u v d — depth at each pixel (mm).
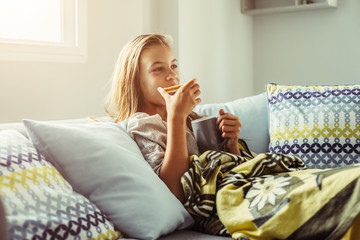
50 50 2070
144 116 1426
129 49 1563
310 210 991
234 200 1127
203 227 1196
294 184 1062
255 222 1042
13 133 1122
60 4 2182
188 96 1277
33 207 939
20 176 977
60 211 974
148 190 1122
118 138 1256
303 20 3312
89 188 1117
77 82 2221
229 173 1272
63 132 1163
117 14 2426
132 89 1535
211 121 1404
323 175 1030
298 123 1708
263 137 1844
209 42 2990
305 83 3336
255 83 3559
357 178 967
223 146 1452
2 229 700
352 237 955
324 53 3244
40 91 2055
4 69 1913
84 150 1147
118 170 1133
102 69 2352
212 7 3012
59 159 1133
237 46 3326
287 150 1700
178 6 2656
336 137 1660
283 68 3422
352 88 1734
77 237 959
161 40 1569
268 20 3467
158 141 1331
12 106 1948
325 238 970
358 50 3109
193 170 1251
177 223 1147
